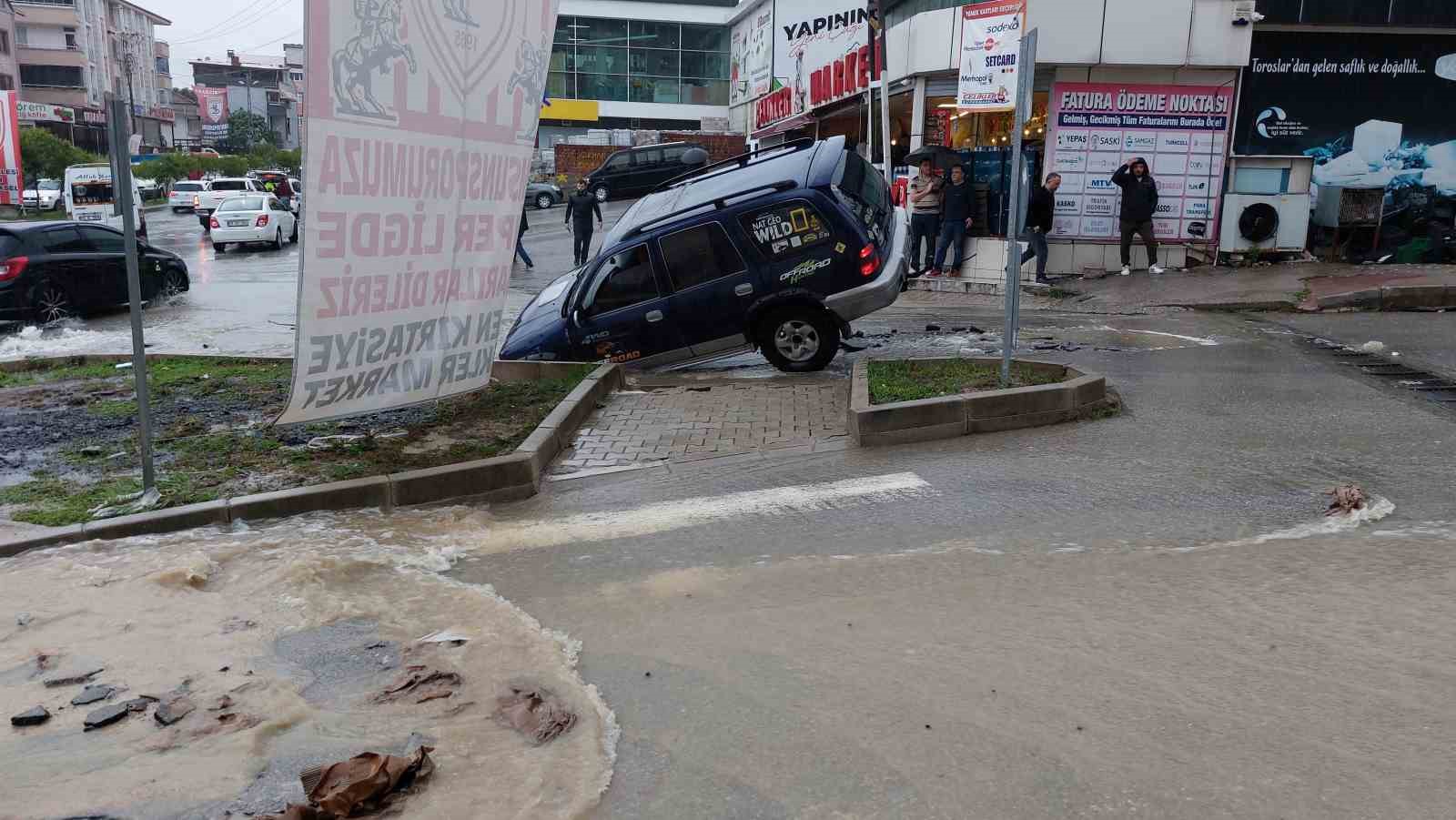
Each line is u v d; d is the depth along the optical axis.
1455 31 16.53
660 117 54.69
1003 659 3.88
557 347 10.25
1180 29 16.23
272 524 5.86
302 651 4.15
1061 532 5.26
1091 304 14.71
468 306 7.52
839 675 3.82
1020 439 7.27
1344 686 3.56
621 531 5.65
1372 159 17.08
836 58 26.75
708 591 4.72
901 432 7.35
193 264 24.42
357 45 6.08
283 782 3.17
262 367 10.57
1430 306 13.38
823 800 3.04
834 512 5.80
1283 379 8.94
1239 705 3.46
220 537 5.60
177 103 125.38
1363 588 4.37
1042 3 16.14
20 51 81.25
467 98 7.02
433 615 4.50
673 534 5.56
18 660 4.08
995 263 16.69
